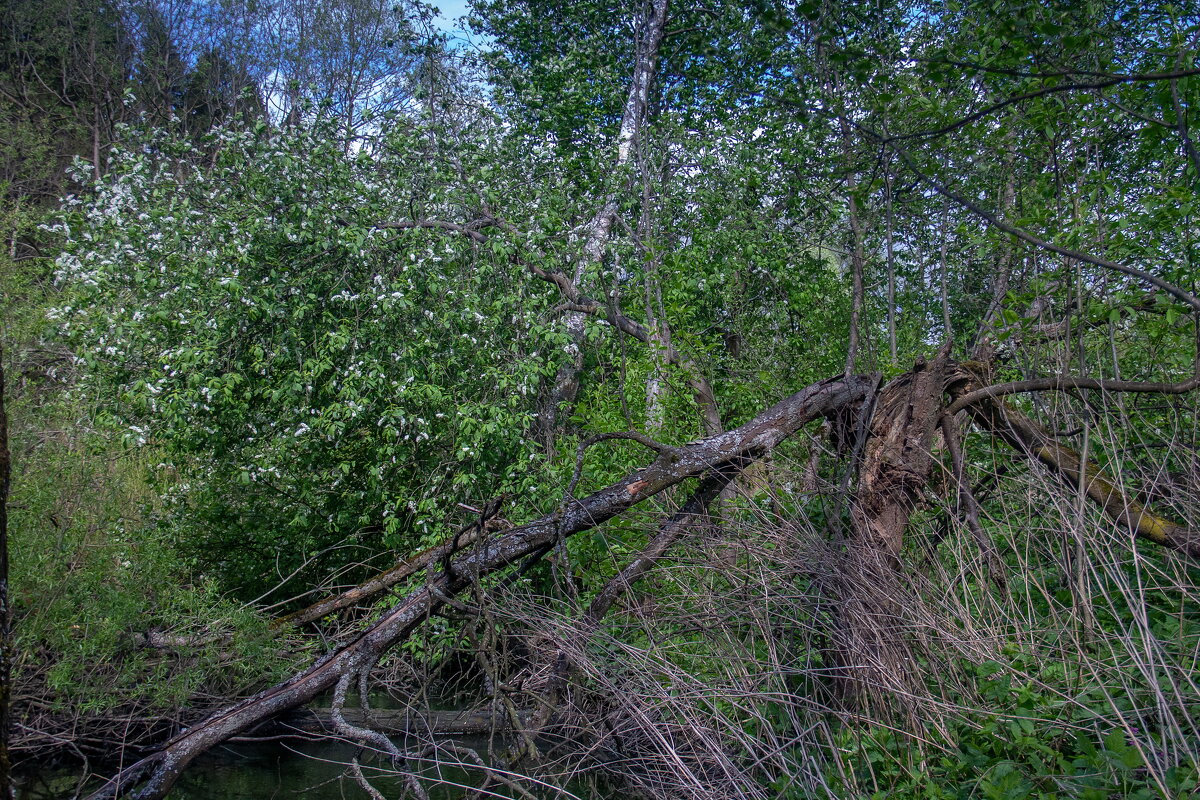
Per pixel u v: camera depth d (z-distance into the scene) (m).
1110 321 5.53
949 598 5.12
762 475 6.06
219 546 9.42
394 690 7.69
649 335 9.71
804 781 4.23
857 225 8.56
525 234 9.80
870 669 4.54
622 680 4.86
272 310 8.25
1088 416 5.33
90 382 8.59
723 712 4.86
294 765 6.41
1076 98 5.93
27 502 6.71
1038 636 4.89
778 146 11.46
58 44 25.31
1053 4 5.41
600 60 13.77
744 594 5.15
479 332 9.20
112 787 4.73
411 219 9.62
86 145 24.92
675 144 12.38
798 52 7.61
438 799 5.55
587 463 8.20
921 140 6.96
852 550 5.03
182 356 7.96
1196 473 5.17
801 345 11.43
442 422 8.77
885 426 5.64
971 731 4.30
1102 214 5.98
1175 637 4.43
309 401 8.52
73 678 6.46
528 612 5.57
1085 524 4.96
